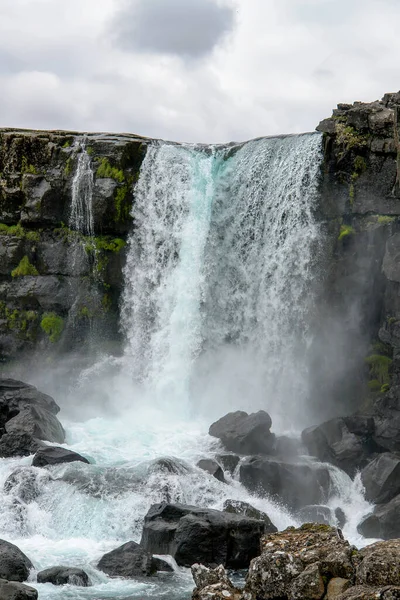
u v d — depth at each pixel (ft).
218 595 52.65
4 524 90.38
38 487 95.81
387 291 124.06
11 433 110.32
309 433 114.21
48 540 88.43
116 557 79.71
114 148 144.36
